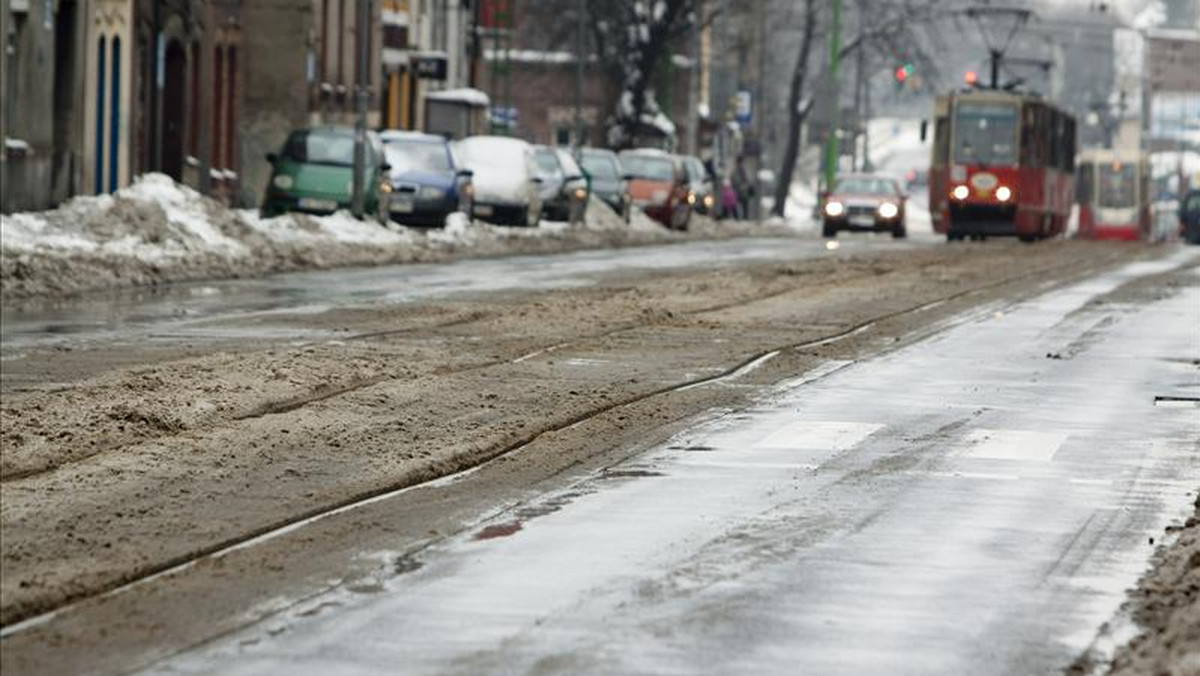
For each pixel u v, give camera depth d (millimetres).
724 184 190250
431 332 49219
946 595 20406
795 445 31156
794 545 22953
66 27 89188
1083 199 182750
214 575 20953
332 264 80000
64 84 89312
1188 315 59562
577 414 33781
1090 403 37469
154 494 25438
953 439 32156
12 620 19031
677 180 141625
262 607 19500
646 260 91250
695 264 87250
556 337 48156
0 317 52656
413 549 22438
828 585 20812
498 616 19219
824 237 145750
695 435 32094
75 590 20031
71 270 64688
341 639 18281
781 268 81438
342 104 142750
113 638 18281
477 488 26781
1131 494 27031
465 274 76188
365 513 24719
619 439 31562
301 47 126562
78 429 30344
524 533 23484
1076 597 20375
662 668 17375
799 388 38812
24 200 83062
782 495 26422
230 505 24812
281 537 23094
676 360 43219
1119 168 181625
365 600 19844
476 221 107375
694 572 21359
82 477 26438
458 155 109000
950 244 122938
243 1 126062
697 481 27531
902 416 34969
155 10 101938
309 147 98375
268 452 28812
